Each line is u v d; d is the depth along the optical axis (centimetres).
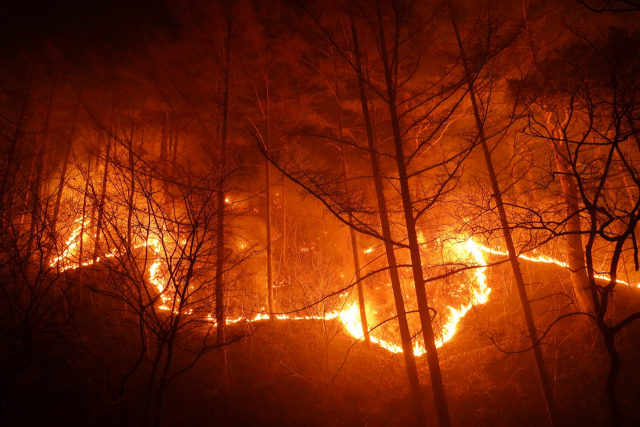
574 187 1070
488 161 943
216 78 1264
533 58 1107
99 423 686
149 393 557
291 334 1328
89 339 791
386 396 1158
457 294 1474
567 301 1282
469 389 1159
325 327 1341
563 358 1135
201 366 1087
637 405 964
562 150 1042
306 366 1207
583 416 980
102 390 805
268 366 1165
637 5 417
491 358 1230
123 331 1021
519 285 935
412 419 1086
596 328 1115
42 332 559
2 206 603
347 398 1140
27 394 790
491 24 777
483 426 1047
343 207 738
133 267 614
